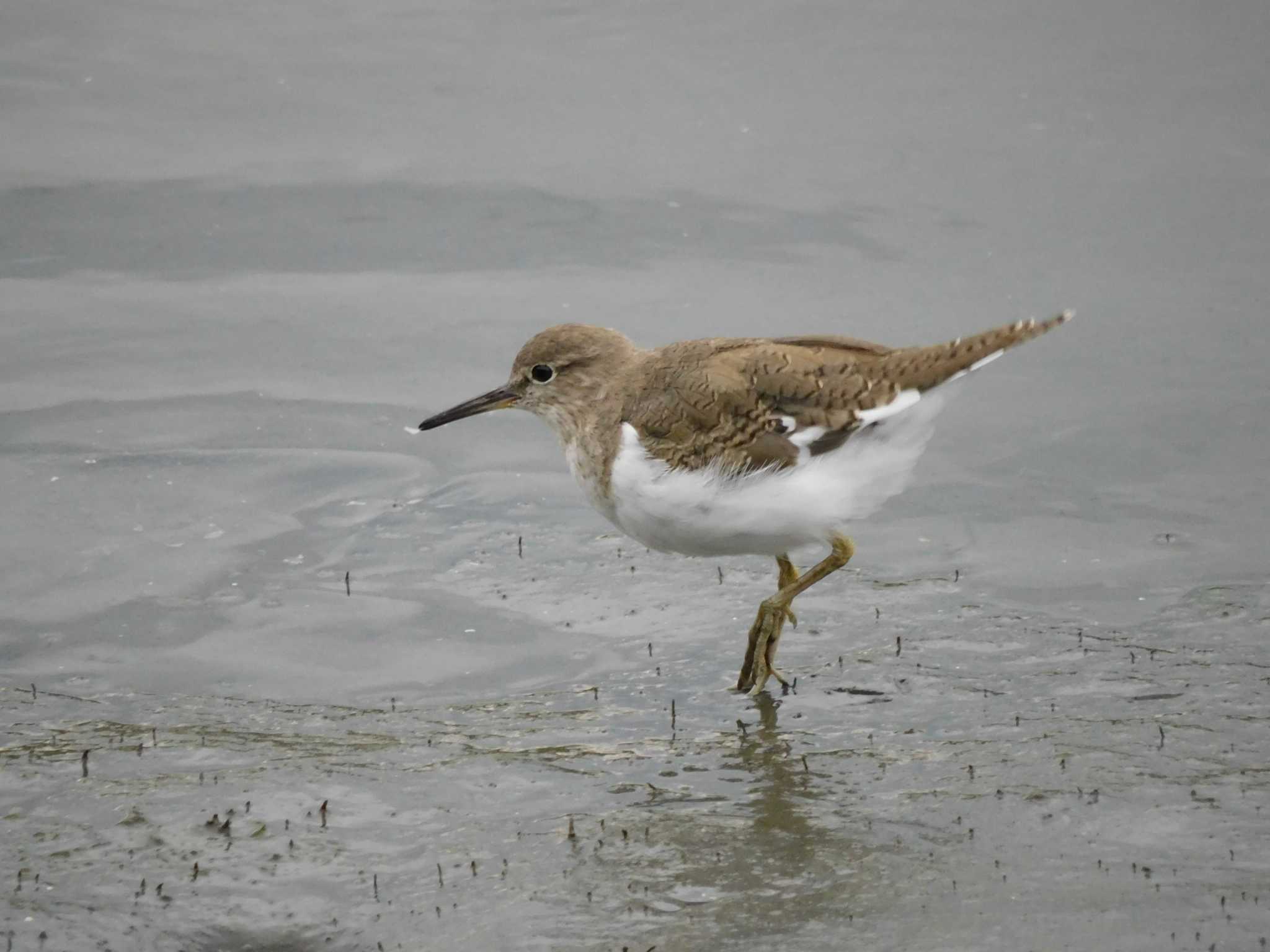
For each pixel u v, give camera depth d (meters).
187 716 10.95
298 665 11.79
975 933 8.00
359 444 15.09
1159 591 12.45
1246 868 8.50
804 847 8.93
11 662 11.77
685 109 21.02
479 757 10.22
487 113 20.89
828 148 20.12
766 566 13.42
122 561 13.15
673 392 11.45
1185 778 9.52
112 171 19.56
